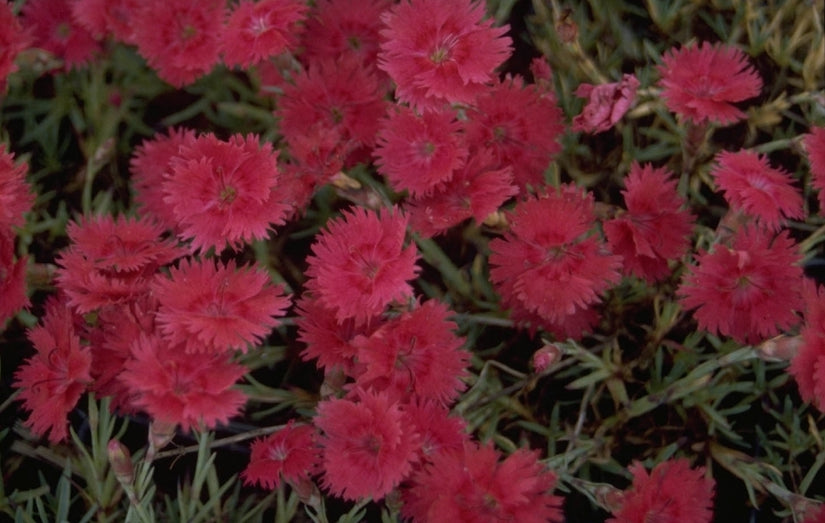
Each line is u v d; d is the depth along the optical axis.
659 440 0.54
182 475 0.54
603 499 0.48
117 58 0.58
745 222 0.50
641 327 0.54
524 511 0.46
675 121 0.57
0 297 0.50
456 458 0.47
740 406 0.53
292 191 0.50
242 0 0.52
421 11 0.50
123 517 0.52
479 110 0.51
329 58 0.55
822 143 0.51
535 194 0.53
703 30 0.59
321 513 0.49
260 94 0.58
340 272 0.48
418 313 0.48
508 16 0.59
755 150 0.53
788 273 0.49
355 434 0.47
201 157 0.49
